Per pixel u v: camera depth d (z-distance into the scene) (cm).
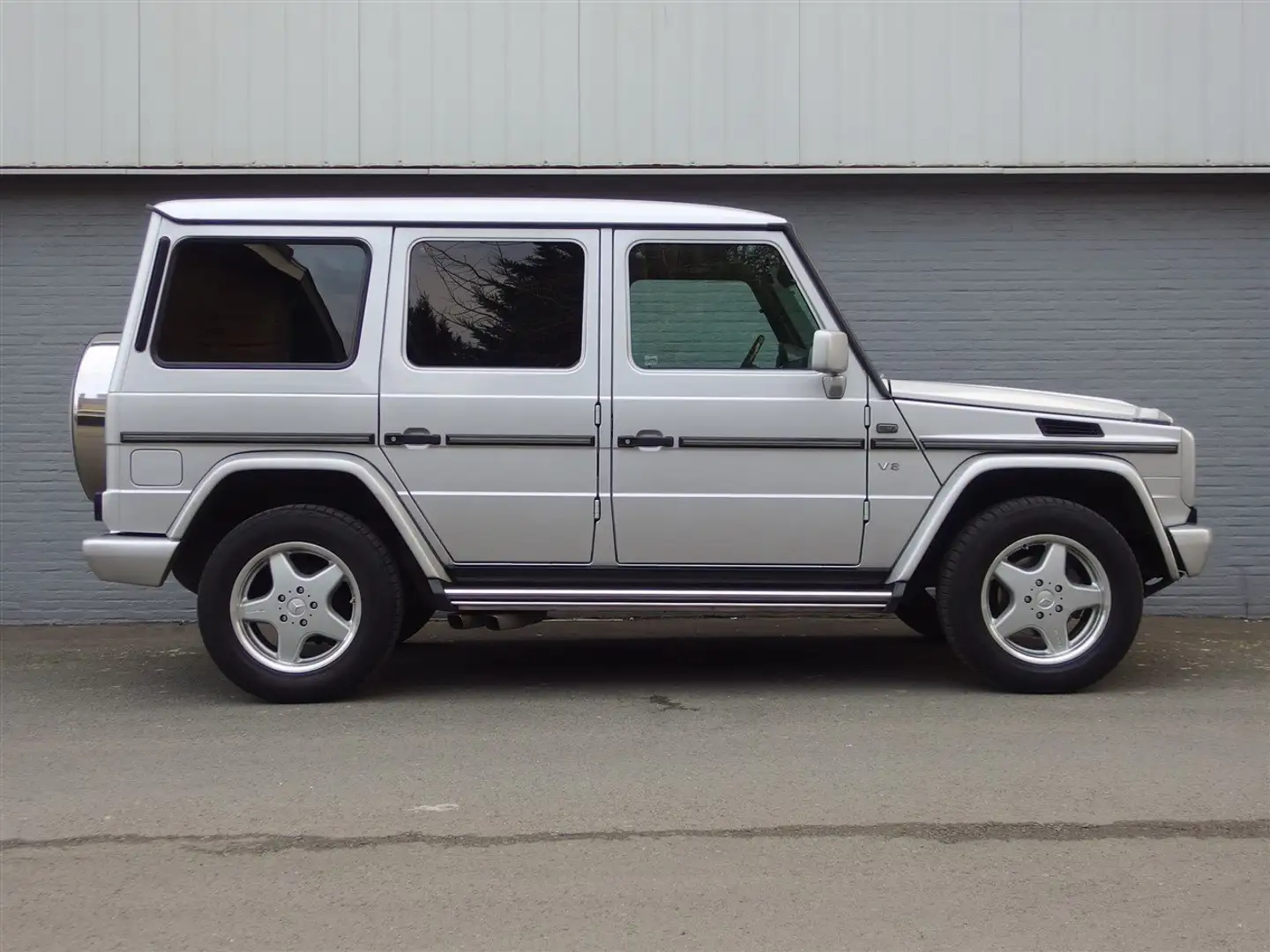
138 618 877
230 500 622
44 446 873
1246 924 365
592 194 885
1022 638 652
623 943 354
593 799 468
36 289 873
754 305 606
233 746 540
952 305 886
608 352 599
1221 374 881
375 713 596
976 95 861
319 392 593
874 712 592
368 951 351
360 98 860
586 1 859
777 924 365
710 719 580
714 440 596
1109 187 880
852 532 604
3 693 651
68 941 358
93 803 468
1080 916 370
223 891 390
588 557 605
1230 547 882
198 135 859
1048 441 605
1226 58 856
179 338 596
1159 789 477
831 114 862
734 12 859
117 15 851
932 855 414
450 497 596
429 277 603
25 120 852
